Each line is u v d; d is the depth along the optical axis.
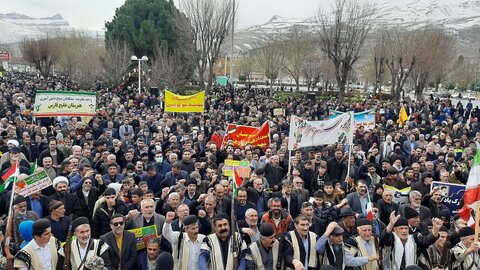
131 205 8.28
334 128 12.37
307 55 57.62
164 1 56.44
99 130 17.34
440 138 17.67
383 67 49.72
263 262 6.31
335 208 8.09
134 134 17.47
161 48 50.28
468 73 75.88
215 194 8.54
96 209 7.79
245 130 15.64
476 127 23.64
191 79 56.59
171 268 5.70
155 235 7.05
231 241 6.45
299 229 6.39
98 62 52.47
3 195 8.27
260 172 10.04
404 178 11.44
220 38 42.69
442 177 11.05
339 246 6.46
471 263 6.59
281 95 49.38
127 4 56.31
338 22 38.84
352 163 12.66
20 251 5.98
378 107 30.09
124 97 34.50
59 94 16.50
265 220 7.47
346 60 38.91
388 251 6.84
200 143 15.59
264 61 58.44
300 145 11.85
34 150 13.46
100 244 6.39
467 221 7.12
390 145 15.99
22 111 21.98
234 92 41.91
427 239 6.80
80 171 10.22
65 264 6.18
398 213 8.52
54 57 64.75
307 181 11.62
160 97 29.62
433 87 79.44
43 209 8.40
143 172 11.00
